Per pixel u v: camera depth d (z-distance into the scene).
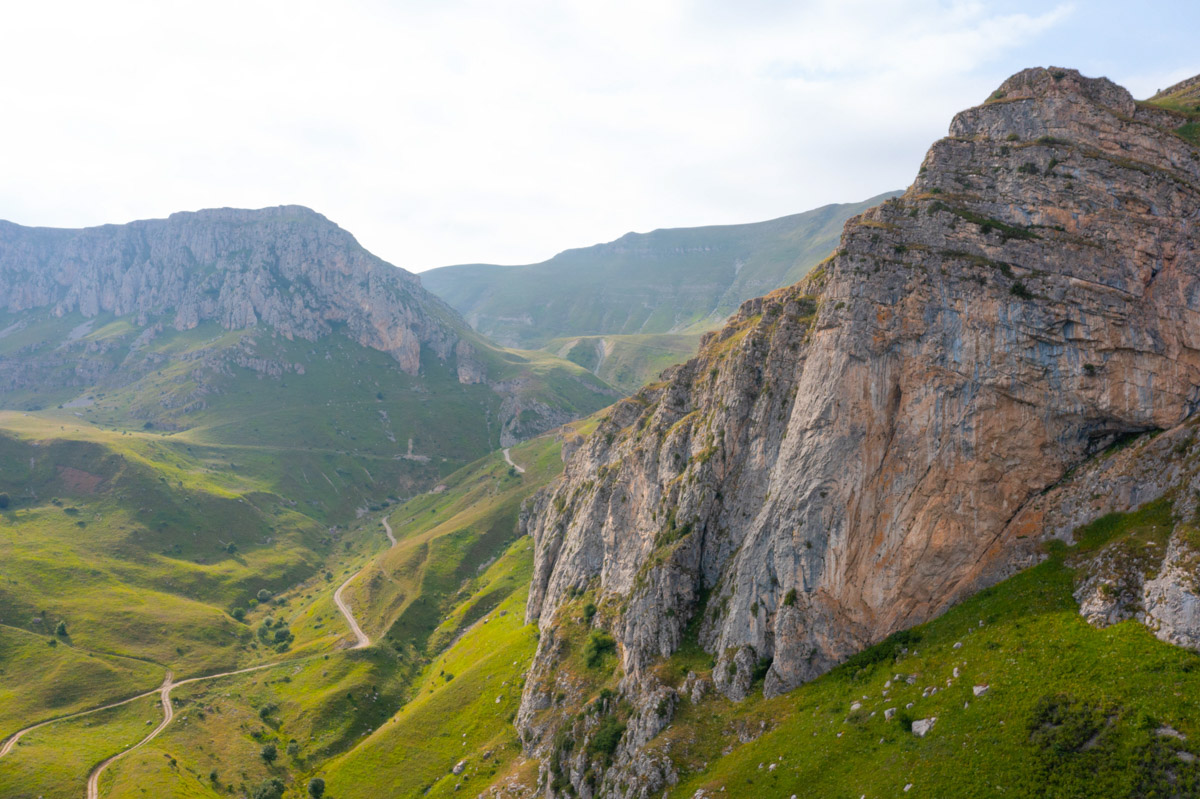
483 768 125.81
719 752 88.06
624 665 114.44
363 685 183.12
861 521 88.12
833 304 95.81
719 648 101.19
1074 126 91.81
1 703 173.62
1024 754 62.41
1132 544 70.12
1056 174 88.62
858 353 91.31
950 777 65.12
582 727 110.00
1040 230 87.69
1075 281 82.50
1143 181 84.06
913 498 86.25
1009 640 73.06
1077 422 81.31
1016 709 66.06
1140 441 77.06
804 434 95.12
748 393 115.69
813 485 91.56
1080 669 65.31
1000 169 93.44
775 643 92.31
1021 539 81.31
